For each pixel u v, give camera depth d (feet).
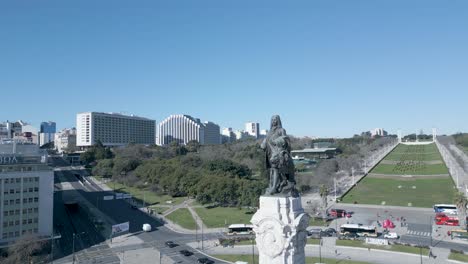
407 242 506.89
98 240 560.61
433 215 648.38
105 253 495.41
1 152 582.35
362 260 435.94
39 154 596.29
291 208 174.91
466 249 468.75
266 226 176.14
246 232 579.48
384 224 584.81
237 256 469.16
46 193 557.33
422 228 574.97
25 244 472.44
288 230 172.24
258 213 180.45
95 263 453.58
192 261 456.04
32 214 544.21
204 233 590.14
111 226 635.66
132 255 484.74
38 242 497.46
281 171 181.78
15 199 529.86
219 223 641.40
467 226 549.95
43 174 555.69
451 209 648.79
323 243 508.12
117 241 554.46
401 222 609.01
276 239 173.58
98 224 646.74
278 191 181.98
